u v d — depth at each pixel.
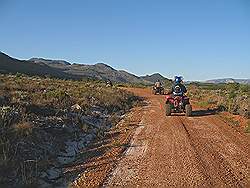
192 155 10.87
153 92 48.53
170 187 7.86
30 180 7.77
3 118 10.91
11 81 30.39
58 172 8.98
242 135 14.54
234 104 23.41
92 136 14.03
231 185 8.04
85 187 7.85
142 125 17.14
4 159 8.28
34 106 14.88
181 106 21.09
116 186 7.91
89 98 24.11
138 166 9.60
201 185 8.00
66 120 14.17
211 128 16.25
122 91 40.47
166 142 12.83
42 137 11.00
